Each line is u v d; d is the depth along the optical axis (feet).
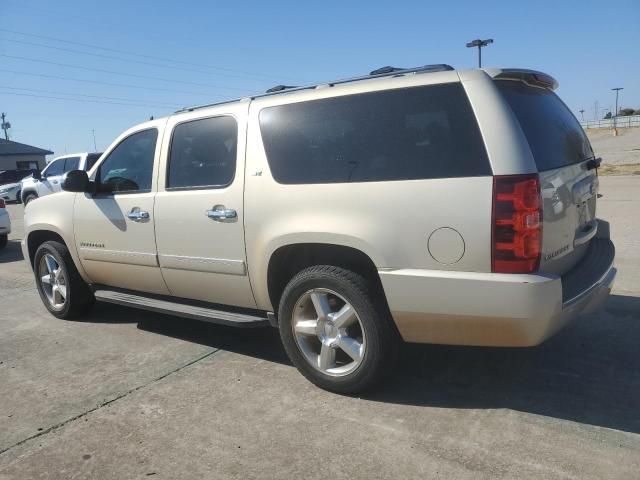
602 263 12.48
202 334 16.65
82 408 12.21
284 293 12.54
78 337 16.96
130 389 13.01
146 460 10.11
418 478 9.16
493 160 10.05
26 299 22.22
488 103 10.37
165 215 14.62
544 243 10.25
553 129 11.89
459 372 13.02
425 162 10.68
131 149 16.02
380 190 11.00
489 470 9.24
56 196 18.19
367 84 11.72
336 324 12.00
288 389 12.60
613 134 228.84
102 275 17.21
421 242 10.57
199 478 9.52
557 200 10.80
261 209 12.62
